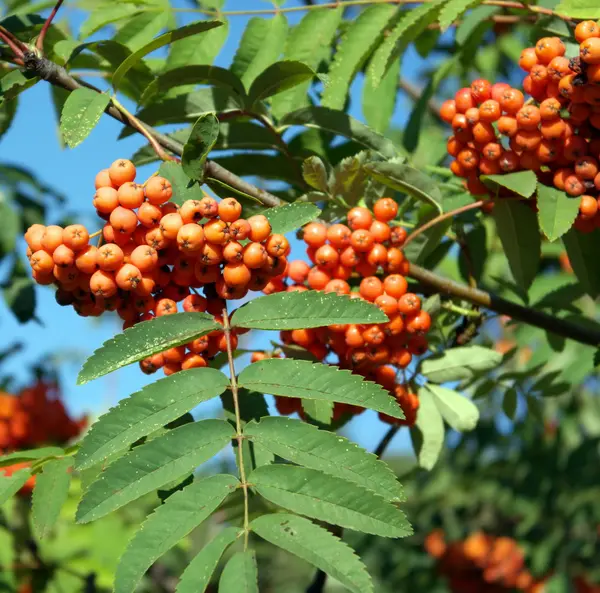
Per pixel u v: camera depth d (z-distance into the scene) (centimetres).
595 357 46
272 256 35
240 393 35
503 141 45
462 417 43
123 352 33
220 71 43
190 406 32
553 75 38
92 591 59
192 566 28
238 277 34
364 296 39
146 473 31
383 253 39
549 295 49
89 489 30
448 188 49
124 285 34
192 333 33
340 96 46
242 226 34
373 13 47
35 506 34
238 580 28
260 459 31
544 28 46
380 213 40
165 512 30
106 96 39
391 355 40
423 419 43
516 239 44
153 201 35
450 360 44
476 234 50
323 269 39
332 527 43
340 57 46
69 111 38
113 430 31
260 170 48
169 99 44
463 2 43
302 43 48
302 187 48
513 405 49
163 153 39
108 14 48
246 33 48
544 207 40
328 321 34
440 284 44
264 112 45
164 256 35
